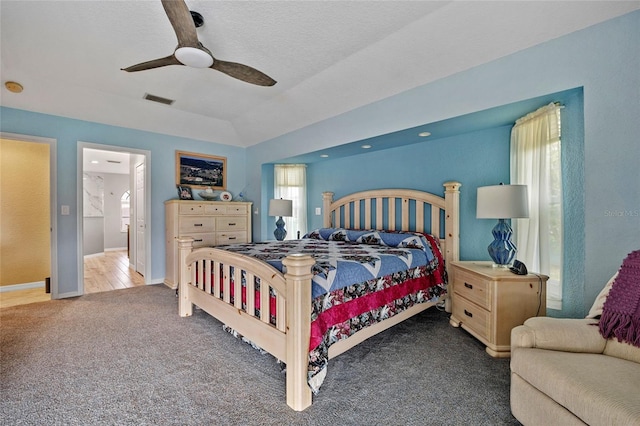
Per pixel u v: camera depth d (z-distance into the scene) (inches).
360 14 82.4
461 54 91.1
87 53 102.8
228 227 181.3
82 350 87.7
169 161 178.1
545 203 90.4
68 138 143.9
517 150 102.6
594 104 72.6
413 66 100.7
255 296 80.4
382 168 155.8
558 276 89.0
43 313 119.9
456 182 122.6
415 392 68.4
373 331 87.2
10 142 159.2
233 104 151.3
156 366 79.1
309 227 197.5
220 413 61.1
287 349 65.1
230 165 204.2
